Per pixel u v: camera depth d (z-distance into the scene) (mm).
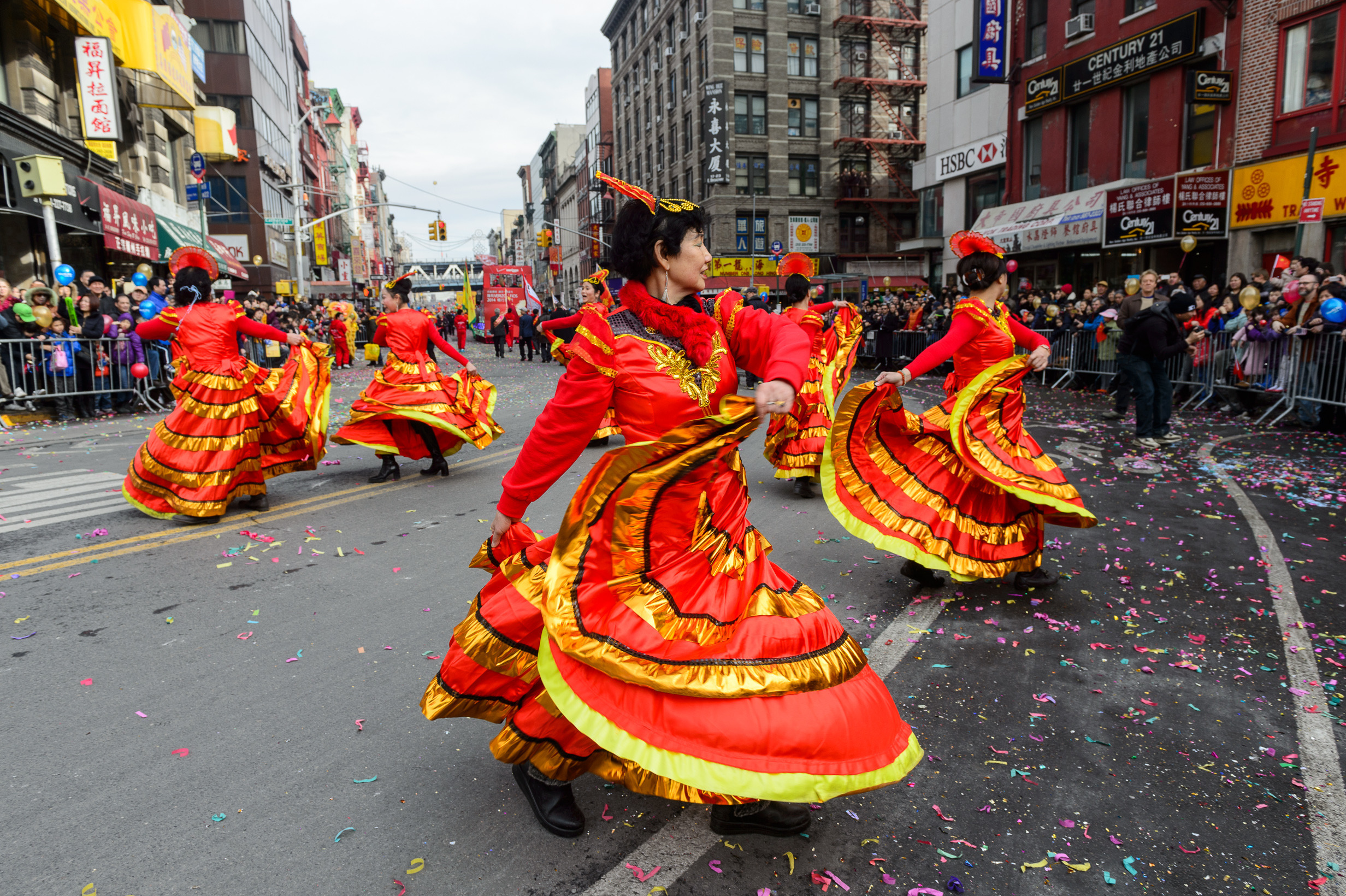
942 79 27703
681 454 1892
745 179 41594
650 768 1889
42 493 7125
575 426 2049
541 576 2264
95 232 17109
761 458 8969
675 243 2025
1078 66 20578
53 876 2316
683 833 2480
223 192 38438
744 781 1883
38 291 11672
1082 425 10586
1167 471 7566
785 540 5676
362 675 3615
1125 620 4098
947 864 2332
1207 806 2586
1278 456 8148
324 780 2807
